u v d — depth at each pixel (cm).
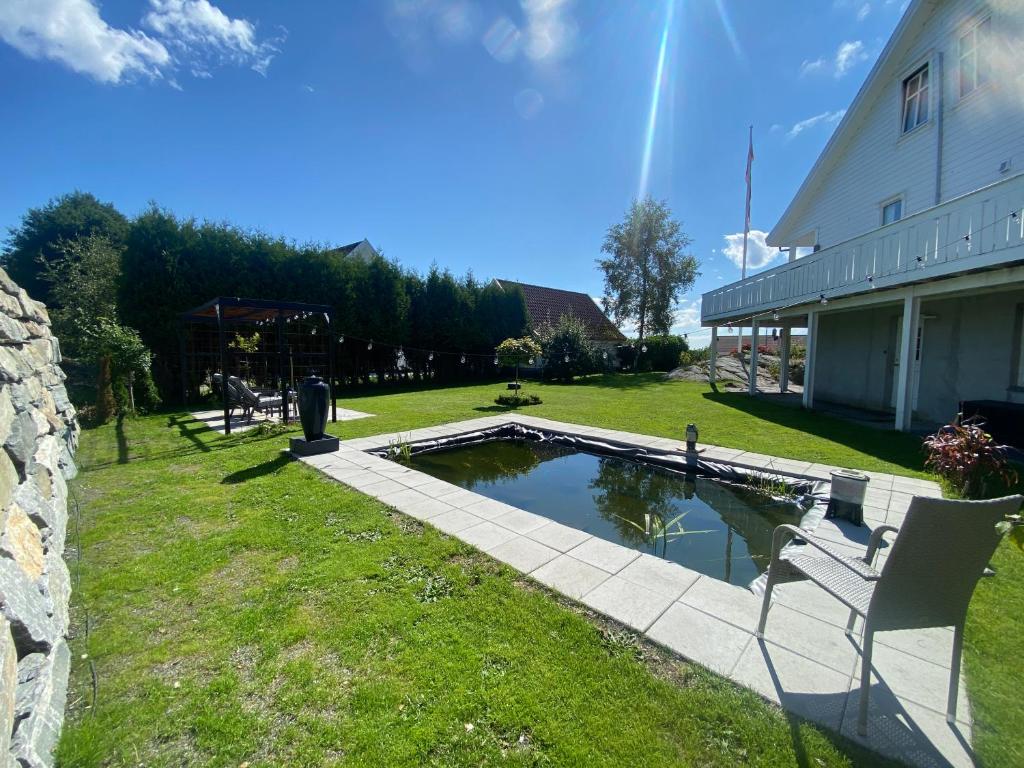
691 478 595
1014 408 616
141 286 1058
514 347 1210
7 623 152
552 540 346
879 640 228
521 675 201
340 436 731
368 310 1455
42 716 161
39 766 144
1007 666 208
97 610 252
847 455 607
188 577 288
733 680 199
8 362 285
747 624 241
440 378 1736
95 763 159
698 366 1852
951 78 788
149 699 189
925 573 166
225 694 191
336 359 1425
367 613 249
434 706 184
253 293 1202
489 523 378
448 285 1697
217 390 1105
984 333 779
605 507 499
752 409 1026
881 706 184
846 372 1120
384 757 161
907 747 165
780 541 225
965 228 571
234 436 720
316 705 185
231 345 1168
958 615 177
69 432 570
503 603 259
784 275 1034
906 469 540
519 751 164
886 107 952
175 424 830
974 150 744
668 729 174
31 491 261
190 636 229
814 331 984
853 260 794
